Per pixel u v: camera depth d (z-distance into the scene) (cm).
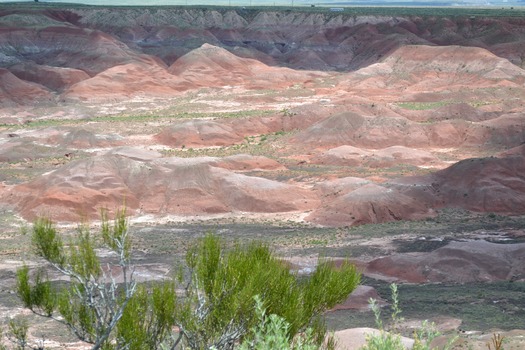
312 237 9175
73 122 17738
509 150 13338
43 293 2025
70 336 5122
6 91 19462
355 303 6266
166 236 9344
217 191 11081
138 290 1986
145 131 16450
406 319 5819
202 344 1791
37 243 2034
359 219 10156
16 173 12850
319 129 15312
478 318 5825
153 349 1848
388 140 14988
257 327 1650
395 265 7738
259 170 12938
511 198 10944
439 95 19700
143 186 11125
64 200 10288
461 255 7738
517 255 7794
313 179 12331
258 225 10031
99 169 11125
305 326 1852
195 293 1950
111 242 2083
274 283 1805
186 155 14438
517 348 3962
